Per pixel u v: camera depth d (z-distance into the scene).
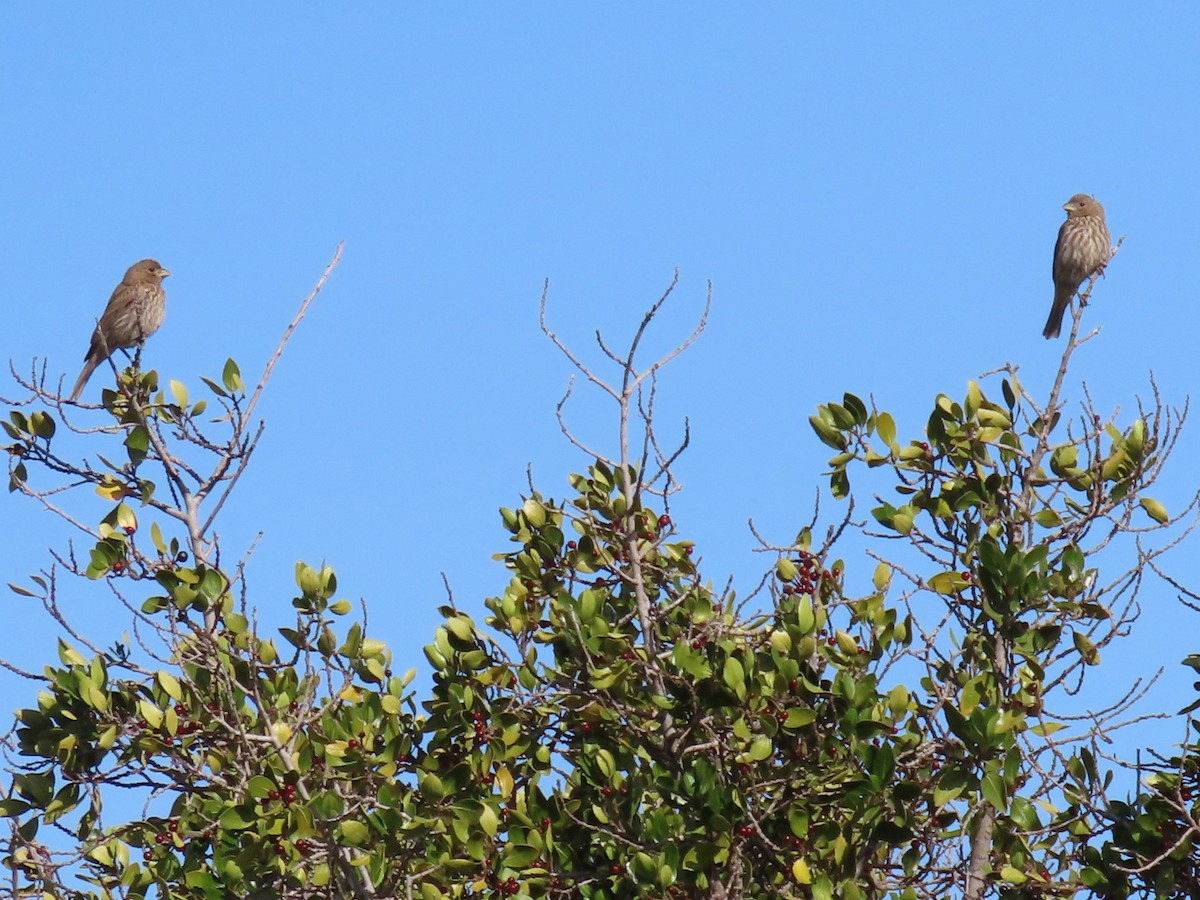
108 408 19.50
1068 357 18.80
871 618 18.42
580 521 19.03
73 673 17.86
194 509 19.16
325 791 16.97
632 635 19.30
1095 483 18.20
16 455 19.41
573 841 17.50
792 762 17.42
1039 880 17.27
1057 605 17.59
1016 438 18.73
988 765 16.42
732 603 19.22
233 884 17.72
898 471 18.98
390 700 18.45
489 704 18.34
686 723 17.78
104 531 18.88
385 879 17.09
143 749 17.77
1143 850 17.20
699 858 16.66
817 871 17.00
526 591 18.84
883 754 16.73
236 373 19.30
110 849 19.52
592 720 18.25
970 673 18.25
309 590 19.14
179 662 18.00
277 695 19.23
